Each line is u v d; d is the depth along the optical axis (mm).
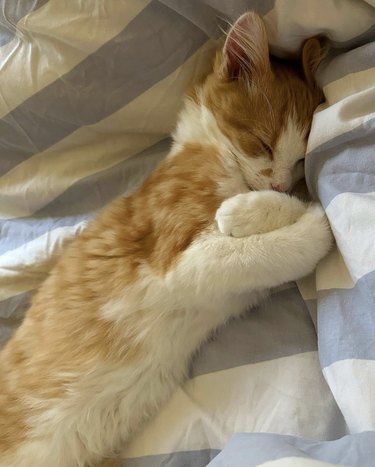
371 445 225
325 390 294
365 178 276
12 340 379
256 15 312
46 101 374
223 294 331
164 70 363
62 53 355
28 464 349
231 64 357
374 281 255
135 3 335
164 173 369
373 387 253
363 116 280
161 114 385
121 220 369
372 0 284
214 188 353
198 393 333
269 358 316
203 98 373
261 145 356
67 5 342
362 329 268
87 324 350
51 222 411
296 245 308
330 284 292
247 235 323
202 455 317
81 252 371
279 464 222
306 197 364
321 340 283
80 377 346
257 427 299
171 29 345
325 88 316
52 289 370
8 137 398
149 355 345
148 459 333
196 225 337
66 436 349
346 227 272
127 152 407
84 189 409
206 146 367
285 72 359
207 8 331
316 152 295
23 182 409
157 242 345
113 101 374
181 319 346
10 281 406
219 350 336
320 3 294
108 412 349
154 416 347
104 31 343
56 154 407
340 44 317
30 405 353
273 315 329
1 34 374
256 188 361
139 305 343
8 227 414
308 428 286
